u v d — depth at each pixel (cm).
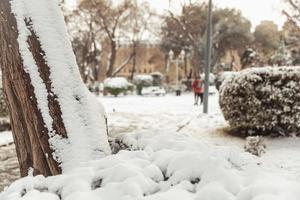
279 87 1123
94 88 4162
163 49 5953
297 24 3447
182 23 3716
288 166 803
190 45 5488
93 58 5153
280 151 970
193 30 4897
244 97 1164
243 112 1173
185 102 2731
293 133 1144
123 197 303
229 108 1205
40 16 442
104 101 2859
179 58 4431
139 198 301
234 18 5572
